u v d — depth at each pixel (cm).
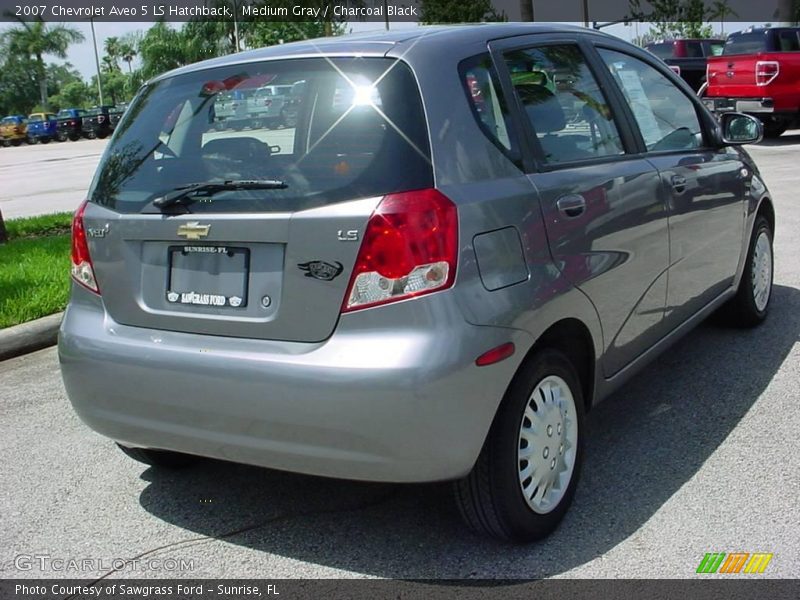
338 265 291
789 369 497
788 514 341
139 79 4788
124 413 336
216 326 316
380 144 300
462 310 290
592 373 368
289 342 302
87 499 394
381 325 288
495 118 333
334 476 299
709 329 577
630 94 429
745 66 1684
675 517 344
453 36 341
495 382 297
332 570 323
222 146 330
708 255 475
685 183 438
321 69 324
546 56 378
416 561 325
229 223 311
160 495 395
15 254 889
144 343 329
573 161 364
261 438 304
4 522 374
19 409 511
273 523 362
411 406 282
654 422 437
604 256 362
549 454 333
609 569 311
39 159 3359
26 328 630
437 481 296
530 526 324
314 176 304
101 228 346
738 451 399
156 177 341
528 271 318
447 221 290
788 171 1285
